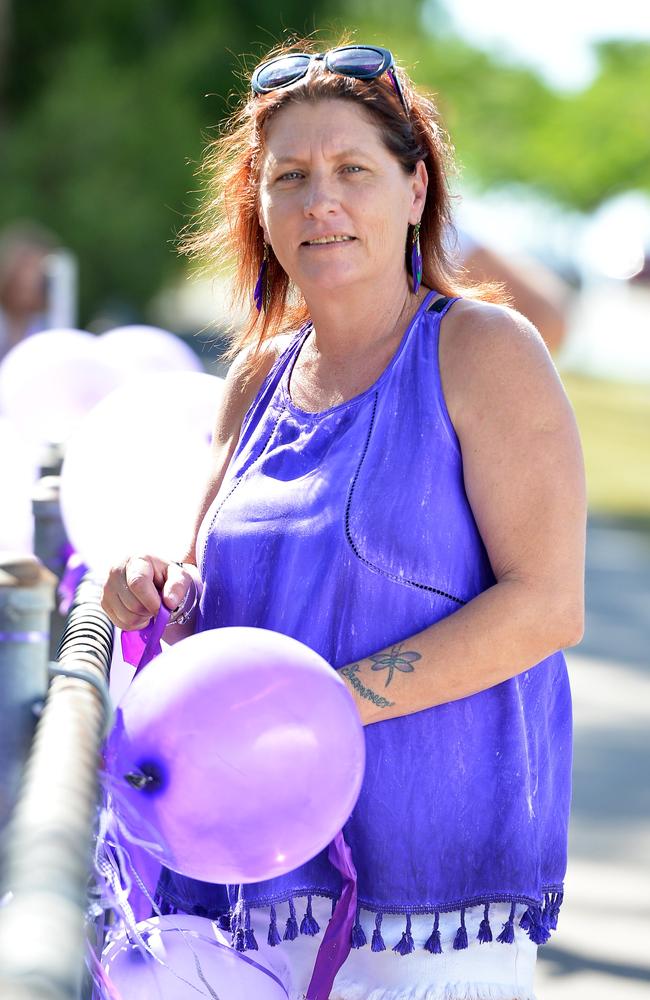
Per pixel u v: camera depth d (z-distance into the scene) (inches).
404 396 123.0
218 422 144.4
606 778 306.3
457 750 120.6
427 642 117.7
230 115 148.6
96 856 101.7
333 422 126.1
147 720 104.3
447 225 133.6
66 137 1140.5
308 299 128.0
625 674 392.2
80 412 247.8
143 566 130.2
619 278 2564.0
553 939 231.8
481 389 120.0
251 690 104.2
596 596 501.0
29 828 80.7
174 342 288.7
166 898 132.8
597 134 2349.9
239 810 103.4
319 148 124.3
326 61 126.1
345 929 118.4
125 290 1167.0
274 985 120.9
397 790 120.0
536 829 125.1
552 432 119.0
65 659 112.9
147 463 176.4
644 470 840.9
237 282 146.6
